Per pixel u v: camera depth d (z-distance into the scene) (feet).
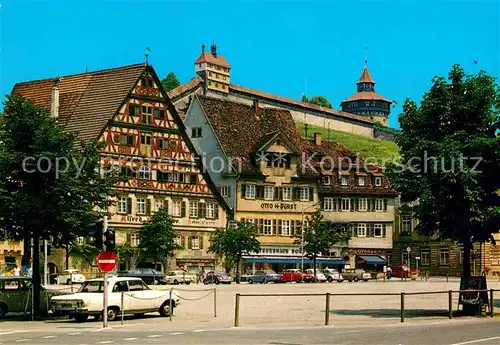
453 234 121.39
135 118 281.33
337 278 297.94
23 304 124.77
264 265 324.80
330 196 351.87
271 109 363.35
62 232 127.34
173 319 121.70
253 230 291.99
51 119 128.47
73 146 132.57
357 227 356.79
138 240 278.05
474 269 332.19
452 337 86.07
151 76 286.25
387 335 89.04
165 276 256.52
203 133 331.98
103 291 107.34
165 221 272.31
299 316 127.34
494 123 121.70
